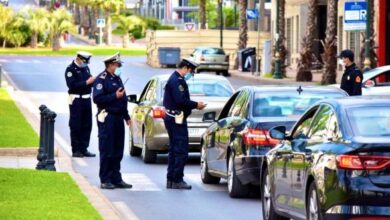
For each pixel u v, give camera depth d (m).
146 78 98.62
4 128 47.91
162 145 37.69
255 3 160.00
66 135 49.03
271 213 24.08
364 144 18.89
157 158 40.84
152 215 26.45
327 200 19.25
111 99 31.30
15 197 26.45
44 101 69.75
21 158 38.84
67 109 63.53
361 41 84.19
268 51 105.50
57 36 163.12
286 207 22.58
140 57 151.75
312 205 20.36
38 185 29.06
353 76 37.97
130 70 116.44
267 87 29.91
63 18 164.12
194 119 37.19
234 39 136.88
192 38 135.88
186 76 32.22
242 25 120.19
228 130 30.05
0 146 40.25
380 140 19.06
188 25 139.62
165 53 123.88
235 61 121.81
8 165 36.22
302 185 21.08
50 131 33.81
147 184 32.88
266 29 151.38
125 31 179.62
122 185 31.84
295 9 117.06
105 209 25.39
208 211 27.16
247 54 114.81
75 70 40.31
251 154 28.20
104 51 163.50
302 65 92.75
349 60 38.25
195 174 35.81
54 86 86.06
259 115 28.78
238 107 30.42
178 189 31.69
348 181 18.89
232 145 29.38
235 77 108.31
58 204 25.42
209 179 32.97
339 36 96.88
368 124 19.89
